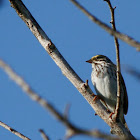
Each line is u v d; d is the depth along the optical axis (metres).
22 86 5.11
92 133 4.54
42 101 4.68
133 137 10.29
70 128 4.44
